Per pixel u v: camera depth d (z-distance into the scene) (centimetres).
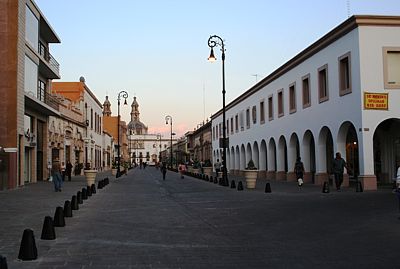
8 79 2817
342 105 2609
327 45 2789
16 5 2858
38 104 3344
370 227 1159
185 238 1054
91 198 2212
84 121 5875
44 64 3578
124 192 2670
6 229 1169
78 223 1303
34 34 3338
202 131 8719
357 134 2439
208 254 873
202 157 8612
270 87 4028
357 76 2434
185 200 2091
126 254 870
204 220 1370
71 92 5728
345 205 1667
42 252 884
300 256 850
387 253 859
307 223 1264
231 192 2564
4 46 2828
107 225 1264
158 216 1474
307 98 3197
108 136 9006
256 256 854
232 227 1223
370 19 2402
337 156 2475
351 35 2495
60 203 1875
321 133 2927
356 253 866
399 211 1441
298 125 3319
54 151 4356
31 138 3419
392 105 2416
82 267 761
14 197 2177
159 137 17425
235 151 5572
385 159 2903
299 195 2200
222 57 3238
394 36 2427
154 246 954
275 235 1088
